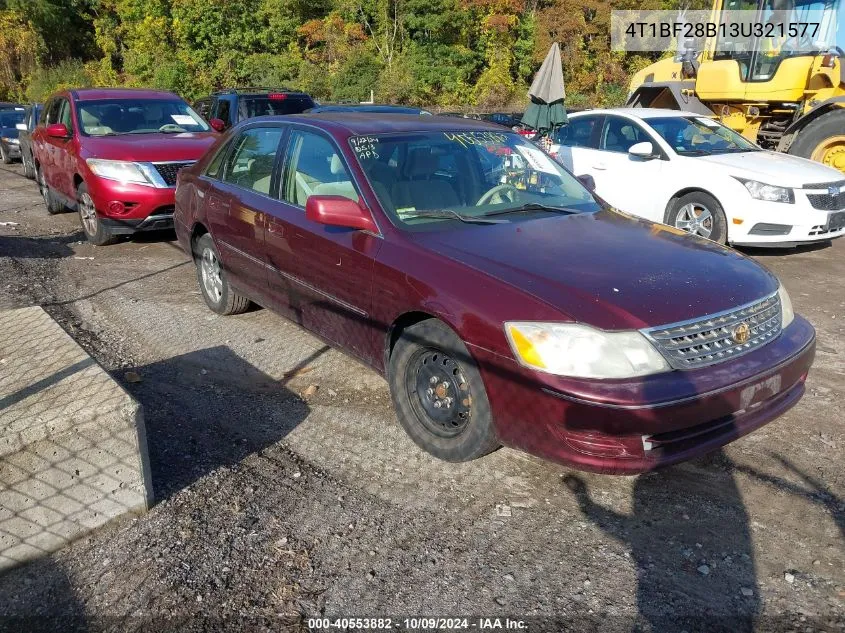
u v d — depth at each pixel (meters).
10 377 3.31
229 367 4.95
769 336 3.45
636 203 8.53
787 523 3.22
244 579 2.86
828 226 7.61
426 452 3.79
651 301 3.15
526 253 3.58
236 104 13.38
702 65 11.59
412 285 3.60
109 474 3.09
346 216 3.93
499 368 3.19
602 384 2.96
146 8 36.94
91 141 8.45
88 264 7.77
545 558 3.00
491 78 36.00
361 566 2.94
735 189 7.60
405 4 36.38
